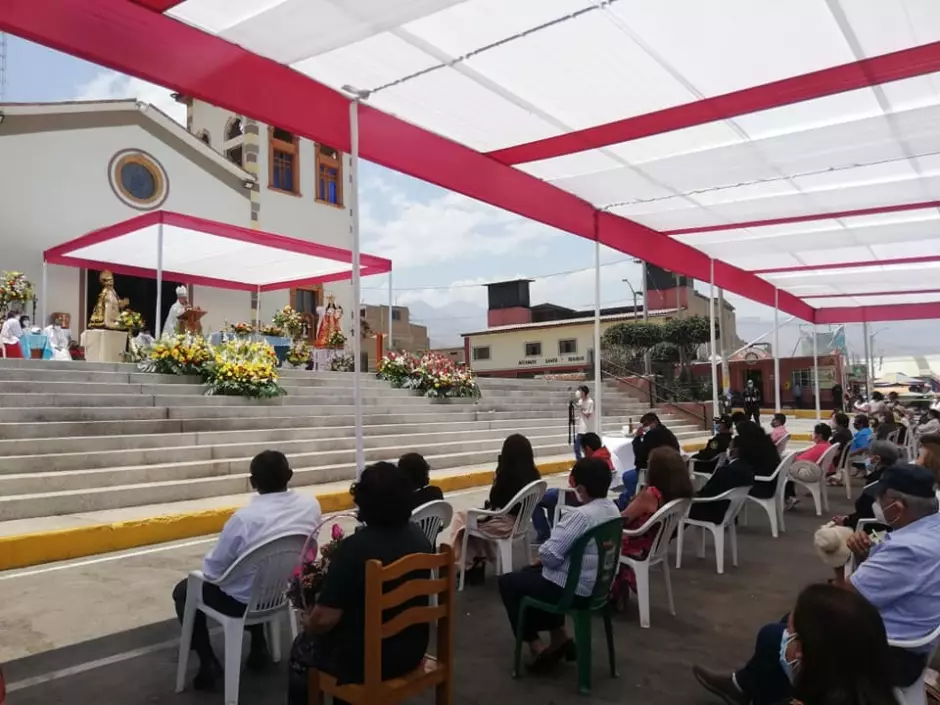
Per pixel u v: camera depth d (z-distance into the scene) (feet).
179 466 29.76
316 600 10.18
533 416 57.77
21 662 13.62
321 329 70.13
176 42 15.80
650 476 16.46
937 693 10.12
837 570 12.94
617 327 107.24
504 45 17.71
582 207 30.99
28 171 59.36
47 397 31.07
